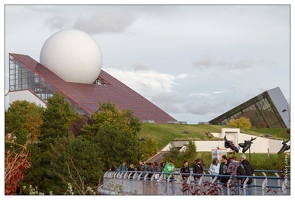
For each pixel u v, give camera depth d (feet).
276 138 349.61
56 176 217.77
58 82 435.94
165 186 110.52
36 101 424.87
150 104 451.12
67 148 227.61
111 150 239.09
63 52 474.49
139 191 123.54
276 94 446.19
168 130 363.56
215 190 90.99
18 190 237.25
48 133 277.85
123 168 152.87
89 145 223.51
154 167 148.56
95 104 411.75
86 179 210.79
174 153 285.02
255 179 99.50
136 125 301.02
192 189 98.68
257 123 447.01
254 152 317.63
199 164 108.37
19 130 261.85
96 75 492.54
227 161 98.17
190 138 331.98
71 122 315.17
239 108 453.99
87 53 481.46
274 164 167.32
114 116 296.30
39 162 248.52
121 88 471.62
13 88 439.63
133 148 239.91
